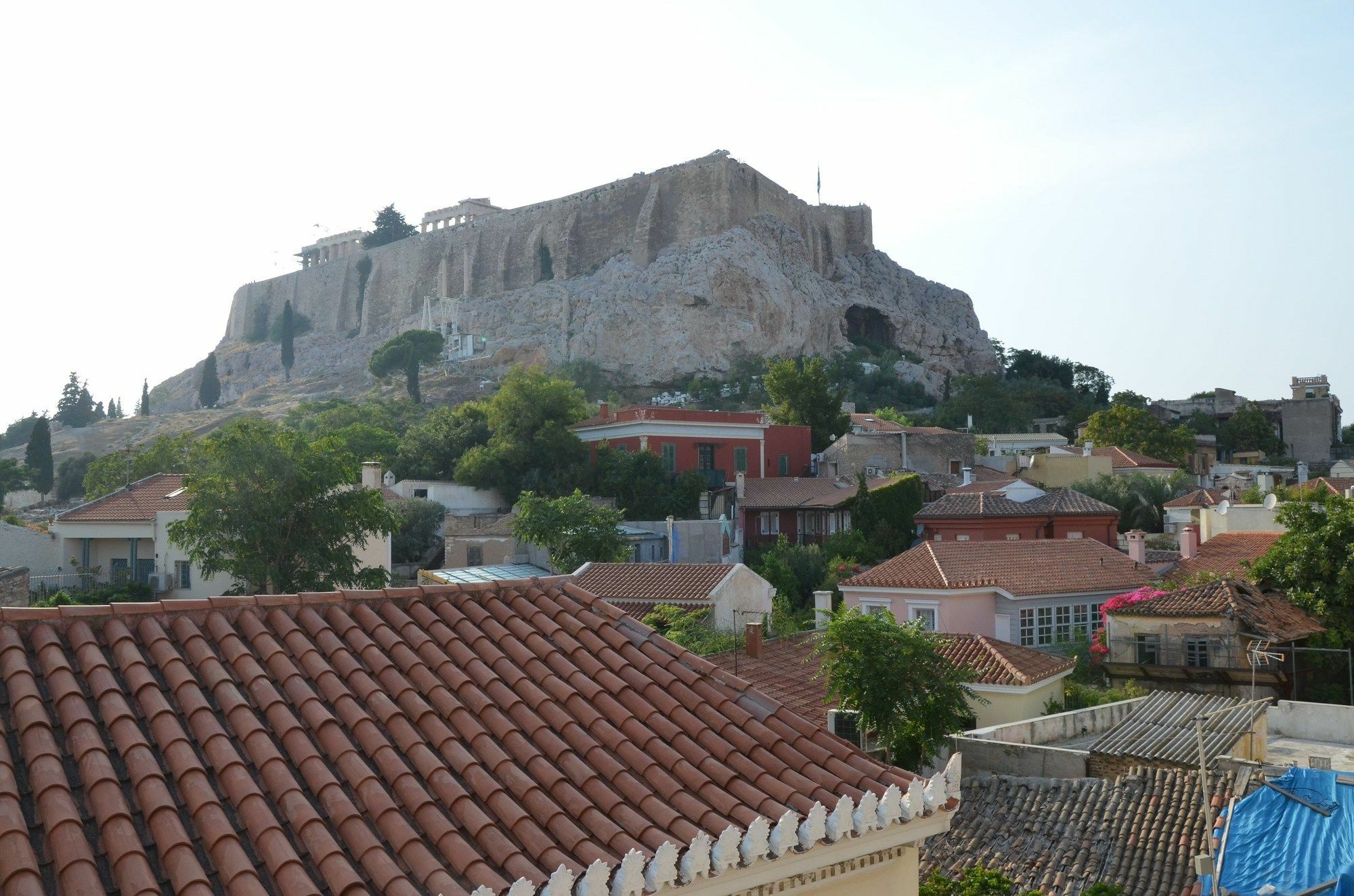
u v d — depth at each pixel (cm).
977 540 5362
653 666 1069
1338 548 3412
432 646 1002
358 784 796
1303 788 1492
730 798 896
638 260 15512
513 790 841
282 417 14888
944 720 2331
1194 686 3241
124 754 760
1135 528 6494
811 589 5231
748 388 12888
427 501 6744
